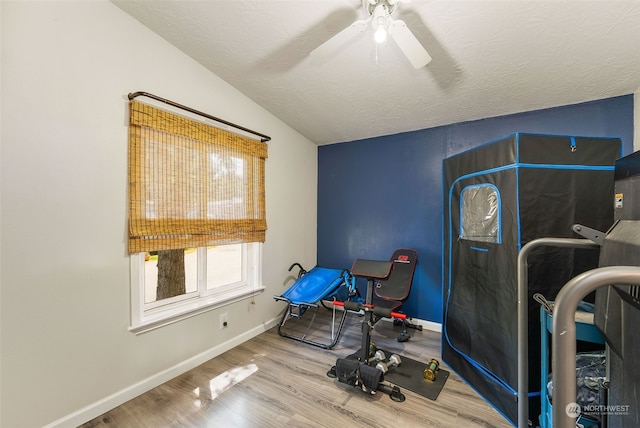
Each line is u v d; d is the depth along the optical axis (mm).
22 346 1434
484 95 2428
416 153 3242
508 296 1687
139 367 1910
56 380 1544
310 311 3605
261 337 2826
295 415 1717
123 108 1816
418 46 1473
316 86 2523
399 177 3352
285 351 2525
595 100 2367
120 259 1810
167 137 2037
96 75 1691
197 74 2277
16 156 1411
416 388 1984
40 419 1488
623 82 2102
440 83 2330
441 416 1713
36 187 1474
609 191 1636
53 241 1532
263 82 2508
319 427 1622
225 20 1862
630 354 877
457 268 2213
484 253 1904
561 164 1645
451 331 2254
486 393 1848
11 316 1402
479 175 1975
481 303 1922
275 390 1958
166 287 2176
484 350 1877
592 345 1596
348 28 1433
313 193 3885
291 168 3414
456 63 2061
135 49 1879
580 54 1858
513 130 2699
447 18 1672
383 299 2914
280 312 3207
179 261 2271
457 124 2990
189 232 2160
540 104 2500
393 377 2123
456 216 2242
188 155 2170
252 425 1637
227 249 2703
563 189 1639
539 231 1626
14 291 1410
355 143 3682
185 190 2145
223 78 2477
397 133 3367
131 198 1836
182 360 2178
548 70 2045
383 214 3461
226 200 2482
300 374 2154
